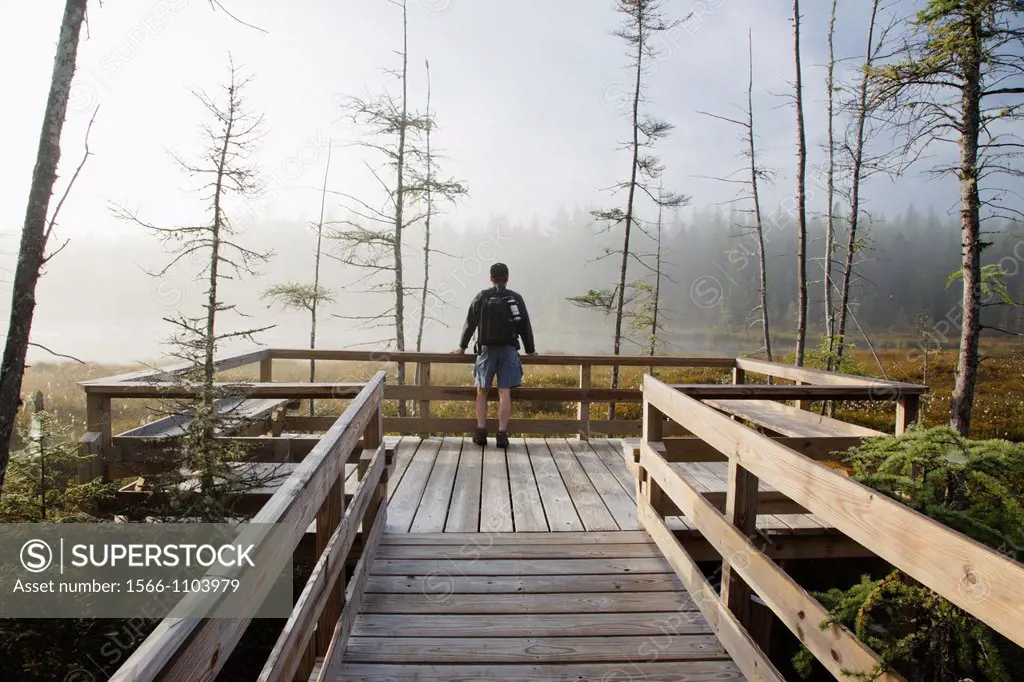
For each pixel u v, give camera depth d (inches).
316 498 73.6
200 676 37.7
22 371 117.1
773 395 149.0
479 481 198.5
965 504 91.3
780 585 76.9
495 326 230.5
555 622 110.7
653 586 125.6
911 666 85.8
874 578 159.0
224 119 227.1
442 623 109.8
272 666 53.6
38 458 128.1
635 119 454.9
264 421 207.6
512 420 253.1
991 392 498.9
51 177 117.0
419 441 253.9
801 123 386.3
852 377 169.6
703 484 181.3
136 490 155.9
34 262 117.0
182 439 135.4
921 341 643.5
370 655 99.0
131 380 152.8
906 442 94.2
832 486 65.2
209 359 140.9
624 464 220.4
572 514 167.8
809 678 135.3
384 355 245.3
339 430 95.0
